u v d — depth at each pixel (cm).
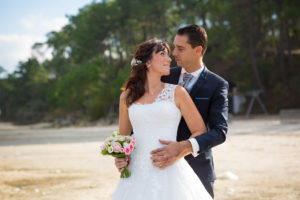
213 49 4009
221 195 620
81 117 6284
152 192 270
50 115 8138
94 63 5725
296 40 4581
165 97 284
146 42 292
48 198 644
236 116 3922
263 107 3766
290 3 3616
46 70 8544
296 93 3869
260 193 625
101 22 5616
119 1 5594
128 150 272
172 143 268
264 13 3994
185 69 333
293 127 2200
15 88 9131
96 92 5231
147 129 283
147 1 5022
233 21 3956
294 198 580
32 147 1834
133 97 287
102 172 929
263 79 4128
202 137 271
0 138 2969
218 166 948
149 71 291
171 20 5328
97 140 2100
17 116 8556
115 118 4734
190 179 282
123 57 6544
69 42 6831
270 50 4672
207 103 312
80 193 680
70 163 1129
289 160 1000
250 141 1553
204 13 4784
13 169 1027
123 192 281
